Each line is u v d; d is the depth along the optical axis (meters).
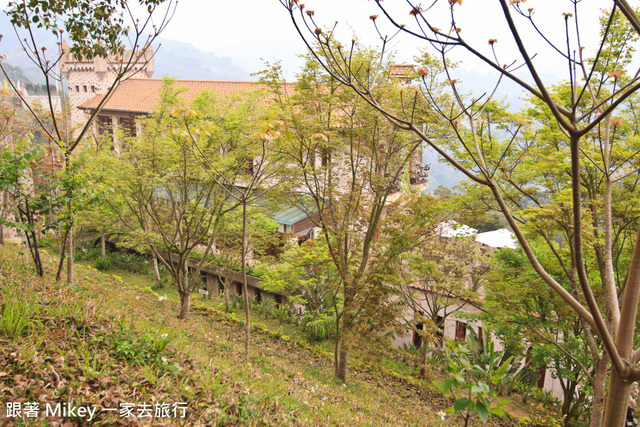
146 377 4.89
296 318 19.92
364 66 11.28
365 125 12.14
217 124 13.91
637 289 4.20
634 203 9.73
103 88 33.16
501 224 27.36
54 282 8.06
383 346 12.34
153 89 30.84
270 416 5.30
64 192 8.04
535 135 11.21
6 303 5.23
